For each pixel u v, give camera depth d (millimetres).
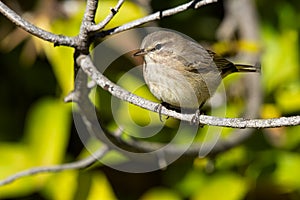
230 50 10477
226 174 10242
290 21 11141
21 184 9961
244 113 10047
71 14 9961
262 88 10289
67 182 10148
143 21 6961
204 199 10062
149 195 10555
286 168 10141
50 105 10281
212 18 11422
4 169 10062
